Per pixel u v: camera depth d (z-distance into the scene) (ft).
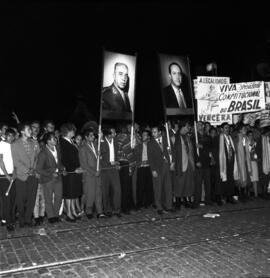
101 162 28.99
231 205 32.68
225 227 24.79
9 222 25.39
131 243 21.45
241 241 21.52
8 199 25.38
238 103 38.32
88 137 28.96
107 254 19.53
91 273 17.04
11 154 26.00
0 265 18.26
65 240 22.35
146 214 29.53
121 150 30.40
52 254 19.75
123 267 17.69
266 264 17.80
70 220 27.48
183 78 32.55
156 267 17.58
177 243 21.26
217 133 33.76
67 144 27.71
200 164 31.68
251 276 16.39
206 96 37.40
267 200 34.99
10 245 21.50
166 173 30.35
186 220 27.09
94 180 28.53
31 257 19.34
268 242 21.29
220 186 32.83
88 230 24.72
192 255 19.17
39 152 27.04
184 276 16.47
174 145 30.86
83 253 19.81
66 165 27.43
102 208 29.43
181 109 32.07
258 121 40.01
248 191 36.19
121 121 34.78
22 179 25.71
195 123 32.24
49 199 26.99
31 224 26.21
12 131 26.63
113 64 29.37
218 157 32.78
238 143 34.53
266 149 36.19
